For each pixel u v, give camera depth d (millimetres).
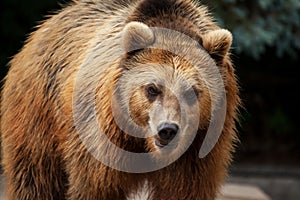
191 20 10516
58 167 11312
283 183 21656
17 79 11719
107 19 10938
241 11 17516
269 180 21656
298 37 19156
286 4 18172
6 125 11812
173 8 10406
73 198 10703
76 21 11320
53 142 11148
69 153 10609
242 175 21953
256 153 23578
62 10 11844
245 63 23656
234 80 10641
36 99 11289
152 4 10391
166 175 10477
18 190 11648
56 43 11352
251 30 17641
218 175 10648
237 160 23203
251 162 23078
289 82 24453
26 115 11430
